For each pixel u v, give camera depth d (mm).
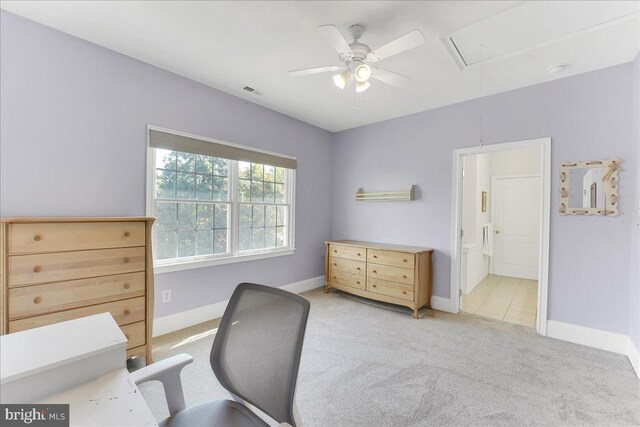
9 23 1990
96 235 1994
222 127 3221
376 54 1924
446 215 3535
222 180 3318
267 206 3842
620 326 2477
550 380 2061
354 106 3602
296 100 3449
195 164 3082
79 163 2305
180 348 2498
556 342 2674
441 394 1900
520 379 2072
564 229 2746
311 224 4414
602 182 2562
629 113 2447
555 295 2787
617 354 2443
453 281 3469
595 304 2596
